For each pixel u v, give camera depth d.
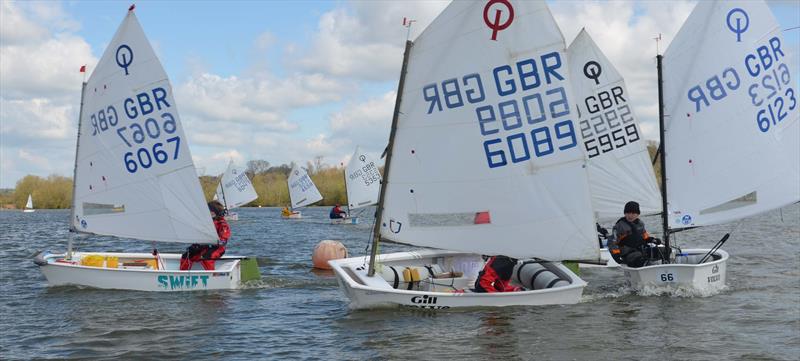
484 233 10.22
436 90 10.10
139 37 13.41
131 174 13.60
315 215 63.22
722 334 8.99
